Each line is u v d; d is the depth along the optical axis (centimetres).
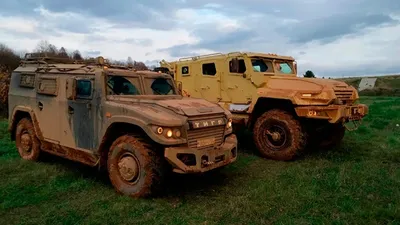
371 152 716
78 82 532
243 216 397
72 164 627
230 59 824
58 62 657
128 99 495
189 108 470
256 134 719
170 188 499
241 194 474
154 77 581
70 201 447
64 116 554
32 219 392
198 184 520
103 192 482
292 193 463
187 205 436
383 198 447
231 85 823
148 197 452
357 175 541
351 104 718
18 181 516
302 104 662
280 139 682
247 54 793
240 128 795
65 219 389
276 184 504
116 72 529
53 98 575
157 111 454
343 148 763
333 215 395
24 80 650
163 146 450
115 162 477
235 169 609
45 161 645
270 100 736
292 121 670
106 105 485
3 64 1752
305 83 704
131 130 484
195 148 455
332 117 652
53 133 579
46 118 592
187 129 445
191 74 914
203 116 472
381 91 3672
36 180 527
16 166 598
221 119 501
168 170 466
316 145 786
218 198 459
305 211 409
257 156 723
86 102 515
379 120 1189
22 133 663
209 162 454
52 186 502
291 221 379
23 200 448
